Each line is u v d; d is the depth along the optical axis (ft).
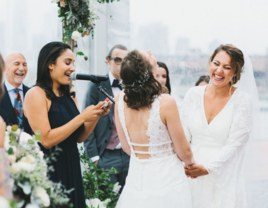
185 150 7.34
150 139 7.22
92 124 8.35
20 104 9.78
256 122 9.57
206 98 9.16
